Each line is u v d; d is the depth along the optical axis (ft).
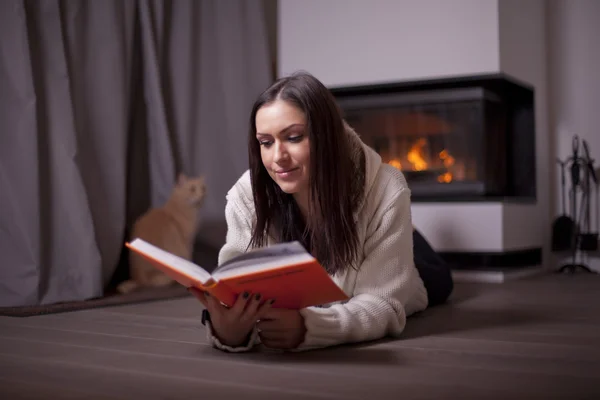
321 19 11.28
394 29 10.76
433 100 10.61
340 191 4.40
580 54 11.90
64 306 7.20
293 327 4.23
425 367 4.01
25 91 7.56
